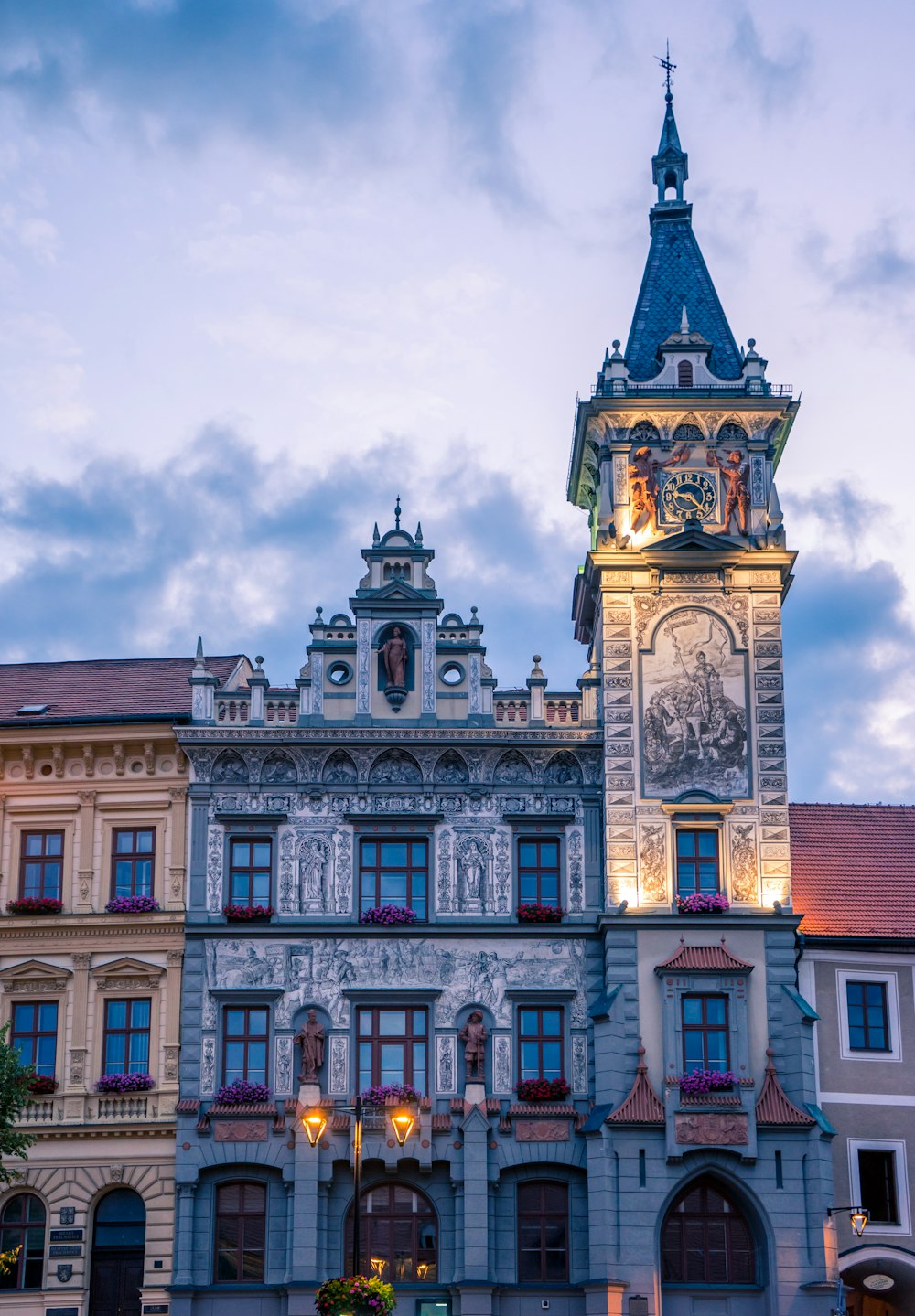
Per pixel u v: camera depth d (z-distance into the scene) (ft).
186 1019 197.26
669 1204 189.98
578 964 200.44
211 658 232.53
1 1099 171.42
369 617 211.00
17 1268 192.85
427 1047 197.57
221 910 201.05
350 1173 193.88
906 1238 196.03
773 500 214.48
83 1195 193.06
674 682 207.51
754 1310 188.03
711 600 210.18
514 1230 192.03
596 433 218.79
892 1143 199.11
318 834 204.23
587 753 207.00
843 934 204.64
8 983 201.36
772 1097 193.06
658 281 232.53
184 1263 189.37
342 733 205.05
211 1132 193.26
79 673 229.66
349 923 200.64
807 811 227.20
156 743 206.18
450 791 206.18
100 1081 195.62
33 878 205.67
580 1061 197.06
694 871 202.28
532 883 204.13
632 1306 185.16
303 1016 198.08
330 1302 164.25
